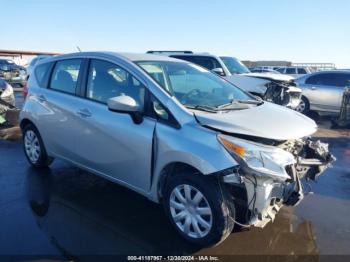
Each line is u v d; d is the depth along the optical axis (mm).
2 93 8617
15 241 3361
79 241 3395
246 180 3090
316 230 3762
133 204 4203
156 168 3523
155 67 4109
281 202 3346
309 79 12086
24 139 5441
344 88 11047
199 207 3281
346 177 5594
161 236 3521
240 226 3510
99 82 4219
